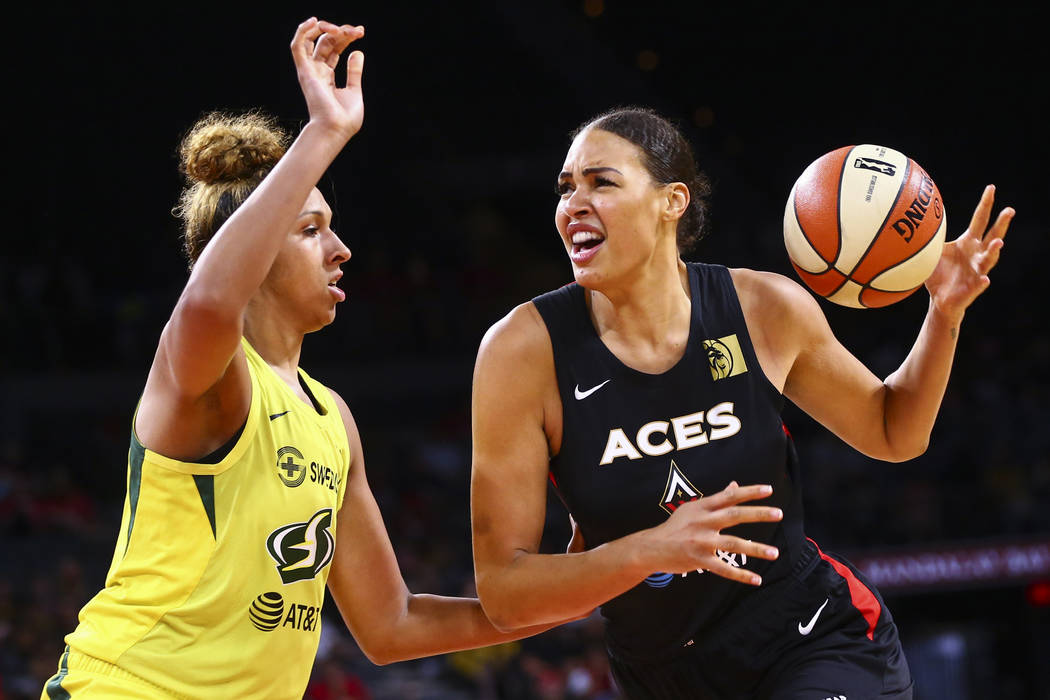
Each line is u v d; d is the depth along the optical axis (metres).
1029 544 16.28
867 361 21.31
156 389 3.08
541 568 3.08
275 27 26.38
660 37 27.88
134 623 3.04
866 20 26.34
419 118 28.25
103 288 22.27
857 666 3.36
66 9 24.56
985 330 22.42
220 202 3.31
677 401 3.30
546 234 29.28
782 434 3.39
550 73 28.28
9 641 11.83
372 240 25.45
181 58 25.28
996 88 25.45
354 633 3.71
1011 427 19.11
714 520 2.78
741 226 25.62
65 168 23.33
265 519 3.12
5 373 18.62
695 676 3.44
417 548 16.53
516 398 3.31
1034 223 24.39
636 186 3.22
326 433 3.37
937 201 3.37
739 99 27.22
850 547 16.50
